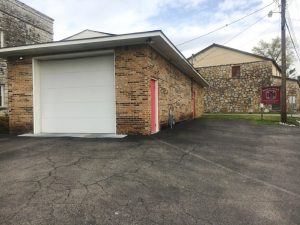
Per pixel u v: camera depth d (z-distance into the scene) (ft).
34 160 19.02
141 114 28.94
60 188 13.57
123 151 21.54
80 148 22.74
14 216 10.68
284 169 17.79
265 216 10.93
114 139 26.94
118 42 27.99
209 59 102.22
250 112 94.89
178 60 39.55
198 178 15.46
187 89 55.83
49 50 30.78
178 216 10.80
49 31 60.13
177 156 20.38
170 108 40.47
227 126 43.50
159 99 34.22
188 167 17.57
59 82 32.86
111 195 12.74
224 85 99.40
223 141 27.78
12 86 33.50
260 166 18.38
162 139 27.53
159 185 14.16
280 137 31.53
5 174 15.94
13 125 33.50
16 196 12.63
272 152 22.97
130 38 26.63
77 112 32.17
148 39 27.09
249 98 95.35
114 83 30.78
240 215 10.98
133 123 29.19
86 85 31.86
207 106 101.76
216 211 11.30
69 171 16.29
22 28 51.67
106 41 27.40
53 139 27.71
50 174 15.75
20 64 33.09
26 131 33.04
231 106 98.12
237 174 16.44
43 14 58.03
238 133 34.71
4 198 12.43
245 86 96.02
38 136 30.25
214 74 101.04
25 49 30.25
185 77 53.31
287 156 21.54
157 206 11.66
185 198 12.57
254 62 94.84
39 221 10.29
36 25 55.77
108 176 15.40
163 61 36.11
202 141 27.32
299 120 59.93
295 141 28.68
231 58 98.68
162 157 19.89
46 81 33.32
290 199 12.71
